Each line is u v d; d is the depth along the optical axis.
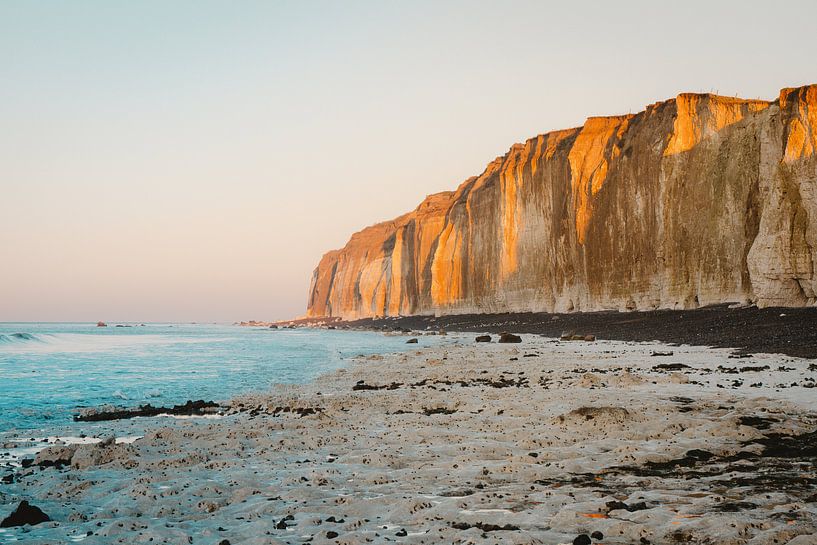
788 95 40.16
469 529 7.16
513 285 81.06
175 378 30.81
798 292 37.88
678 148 51.16
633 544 6.63
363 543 6.88
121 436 15.43
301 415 17.58
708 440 11.86
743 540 6.41
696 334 37.56
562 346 41.50
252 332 143.12
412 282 125.12
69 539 7.46
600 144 67.75
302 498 9.14
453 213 108.50
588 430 13.32
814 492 8.32
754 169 44.44
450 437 13.35
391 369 31.23
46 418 18.66
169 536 7.36
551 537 6.92
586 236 64.12
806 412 14.44
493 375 26.22
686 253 48.88
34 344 70.06
